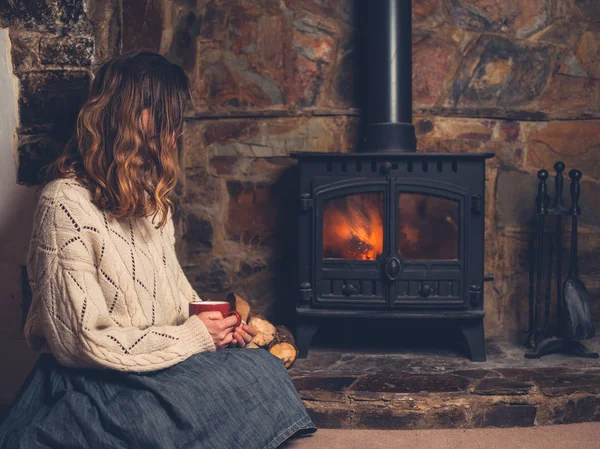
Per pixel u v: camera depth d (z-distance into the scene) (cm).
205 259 294
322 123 290
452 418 208
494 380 223
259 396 144
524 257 289
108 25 206
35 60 201
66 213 134
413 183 247
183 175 292
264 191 293
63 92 200
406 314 250
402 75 263
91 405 134
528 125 289
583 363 247
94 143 140
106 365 132
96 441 128
